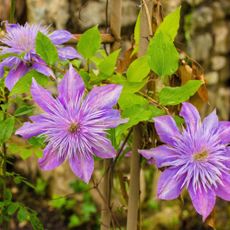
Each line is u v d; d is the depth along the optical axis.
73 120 0.58
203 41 1.98
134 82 0.63
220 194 0.58
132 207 0.75
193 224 1.84
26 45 0.65
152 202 1.86
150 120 0.62
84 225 1.86
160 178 0.58
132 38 0.75
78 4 1.40
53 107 0.59
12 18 0.77
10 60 0.65
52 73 0.63
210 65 2.03
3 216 0.81
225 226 1.93
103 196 0.80
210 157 0.58
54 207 1.88
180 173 0.58
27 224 1.75
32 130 0.59
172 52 0.62
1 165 0.85
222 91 2.10
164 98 0.62
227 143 0.59
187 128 0.59
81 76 0.64
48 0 1.42
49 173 1.89
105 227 0.81
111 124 0.57
